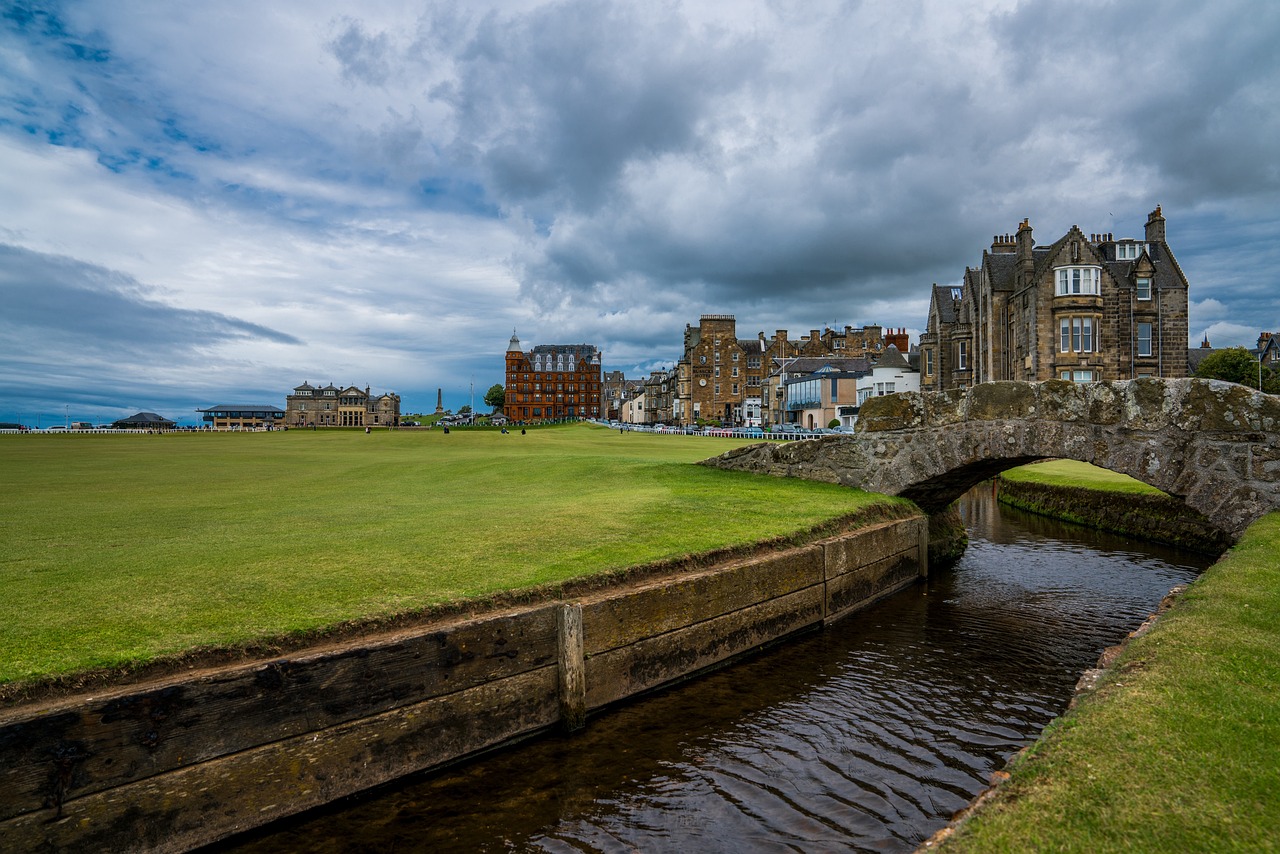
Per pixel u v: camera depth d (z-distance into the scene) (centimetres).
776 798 709
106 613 738
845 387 6888
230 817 616
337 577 891
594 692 885
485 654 782
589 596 908
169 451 3684
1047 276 4222
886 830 654
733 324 9562
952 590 1605
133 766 570
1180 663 616
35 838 527
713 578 1057
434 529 1218
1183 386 1337
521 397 15850
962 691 998
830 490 1770
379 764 703
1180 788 429
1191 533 1977
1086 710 546
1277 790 421
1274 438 1228
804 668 1083
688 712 911
